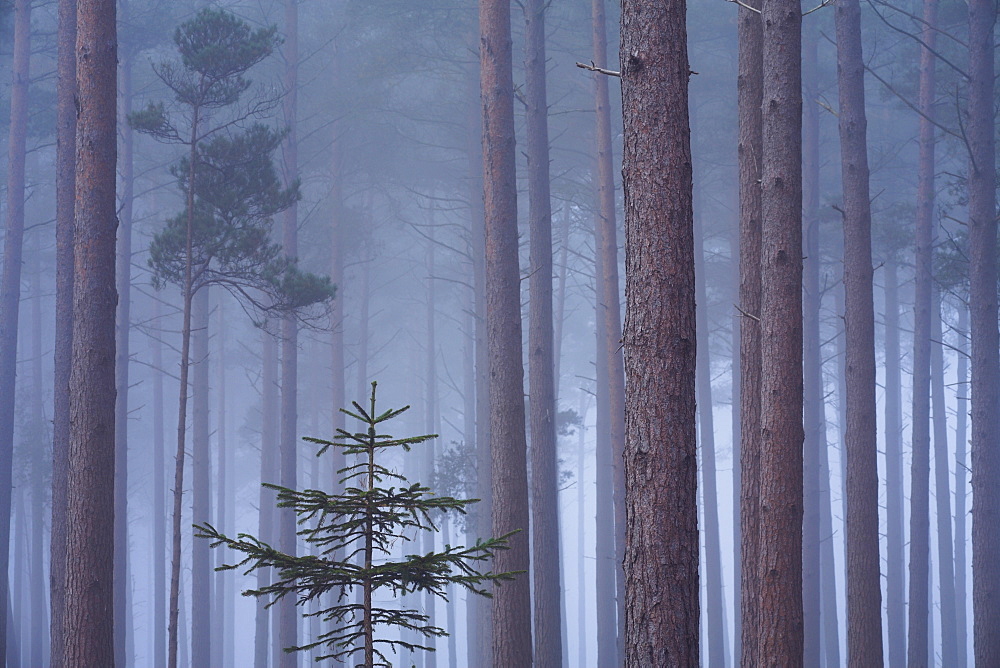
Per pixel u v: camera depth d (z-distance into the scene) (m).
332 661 32.78
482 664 30.28
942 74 29.78
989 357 19.97
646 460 7.42
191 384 30.66
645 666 7.23
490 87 16.67
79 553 12.98
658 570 7.29
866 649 16.12
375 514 4.99
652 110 7.69
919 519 23.66
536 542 19.41
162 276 20.95
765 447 11.63
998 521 19.48
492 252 16.28
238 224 21.44
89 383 13.35
